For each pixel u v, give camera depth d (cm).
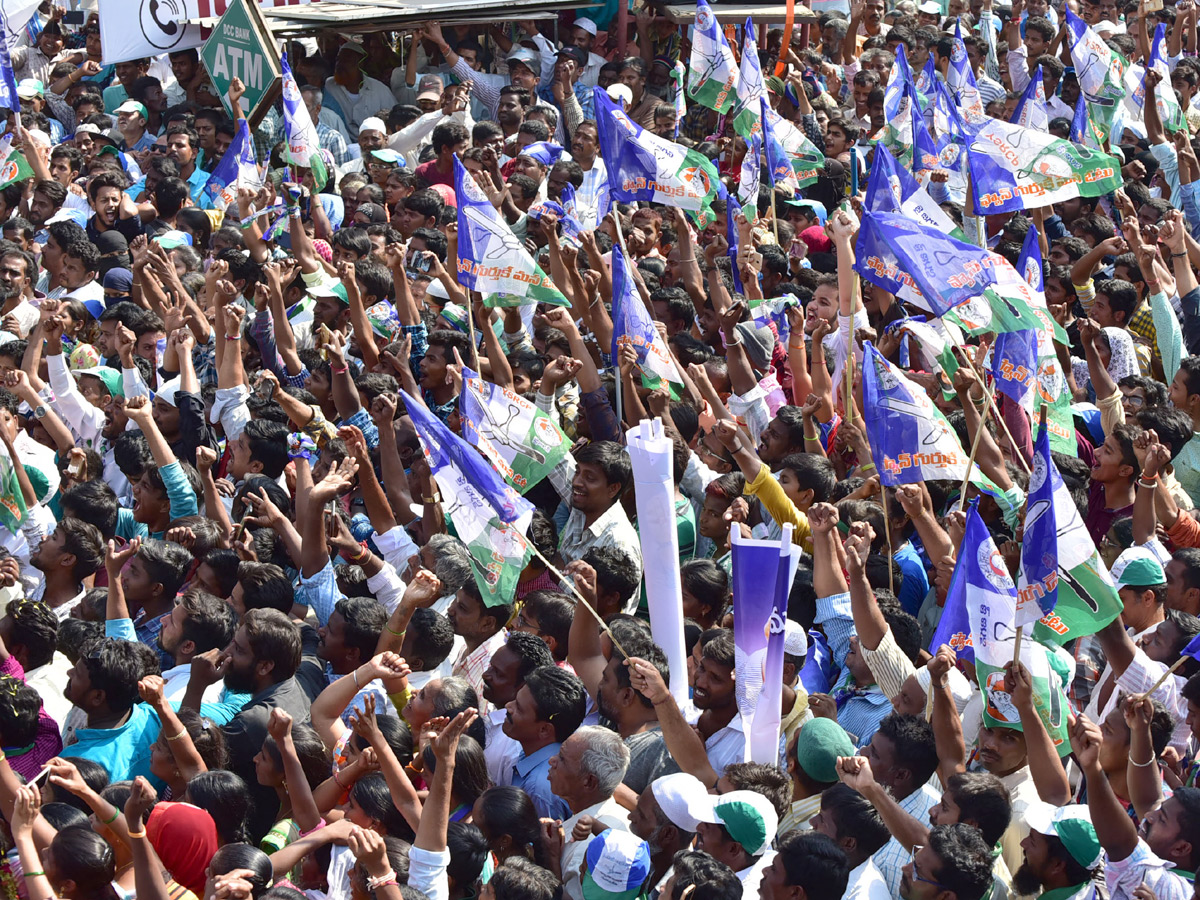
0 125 1555
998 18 2067
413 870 488
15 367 995
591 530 754
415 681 643
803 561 726
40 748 595
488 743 622
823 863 466
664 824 528
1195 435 861
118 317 998
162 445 808
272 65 1359
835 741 553
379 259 1131
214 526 757
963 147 1137
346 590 734
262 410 875
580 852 525
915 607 748
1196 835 486
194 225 1241
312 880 527
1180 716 614
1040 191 964
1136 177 1332
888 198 831
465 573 707
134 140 1584
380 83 1659
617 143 962
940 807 516
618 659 595
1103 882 502
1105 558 768
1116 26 1930
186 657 659
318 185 1270
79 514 786
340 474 730
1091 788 495
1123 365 966
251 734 588
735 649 562
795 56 1684
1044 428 566
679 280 1123
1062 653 618
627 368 839
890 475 715
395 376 935
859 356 869
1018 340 808
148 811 507
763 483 717
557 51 1686
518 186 1277
